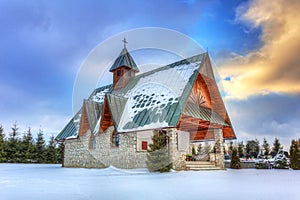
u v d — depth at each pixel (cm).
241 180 583
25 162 2167
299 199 324
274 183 523
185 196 337
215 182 529
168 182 518
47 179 598
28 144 2217
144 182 517
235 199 319
